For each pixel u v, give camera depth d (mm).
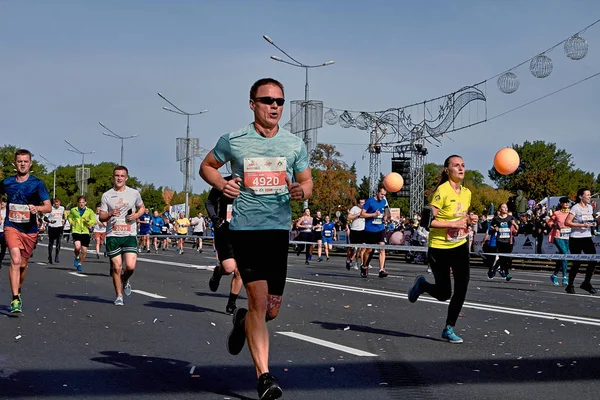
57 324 8578
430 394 5133
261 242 4848
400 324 8680
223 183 4957
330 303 10891
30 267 19672
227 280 15156
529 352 6805
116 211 10438
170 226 40219
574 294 13070
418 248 16141
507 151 8617
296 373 5844
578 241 13867
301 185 4801
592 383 5484
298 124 34844
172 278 15672
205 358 6488
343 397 5055
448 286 7379
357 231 16766
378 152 36750
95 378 5668
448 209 7281
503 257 17344
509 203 25500
